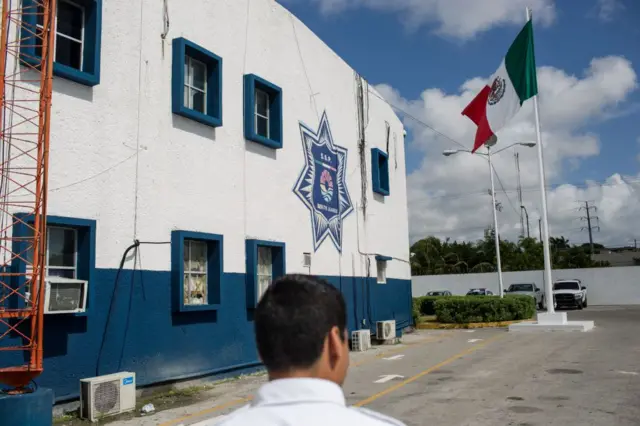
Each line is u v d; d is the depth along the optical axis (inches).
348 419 52.6
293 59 588.4
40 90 313.6
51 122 340.2
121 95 388.2
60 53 359.9
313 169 608.7
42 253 288.5
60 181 343.0
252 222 504.4
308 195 594.2
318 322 59.3
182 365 416.8
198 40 459.5
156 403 371.2
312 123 615.5
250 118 503.5
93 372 351.3
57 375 330.3
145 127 404.5
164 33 426.6
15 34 328.2
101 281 363.3
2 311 286.4
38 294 303.3
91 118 365.7
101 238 365.7
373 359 563.2
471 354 576.4
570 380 410.0
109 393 333.7
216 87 471.5
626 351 550.9
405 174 888.3
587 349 575.5
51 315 329.7
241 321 479.8
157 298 402.0
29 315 285.9
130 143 391.5
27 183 309.0
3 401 247.6
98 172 366.9
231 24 498.6
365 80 761.6
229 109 487.8
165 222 414.6
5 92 319.0
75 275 356.8
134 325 382.9
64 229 353.7
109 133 376.8
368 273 721.6
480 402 347.9
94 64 364.5
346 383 432.8
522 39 730.2
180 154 433.1
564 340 665.6
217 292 452.8
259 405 54.0
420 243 2719.0
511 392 374.9
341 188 671.8
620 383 393.1
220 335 455.5
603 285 1632.6
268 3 552.4
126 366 374.3
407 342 712.4
